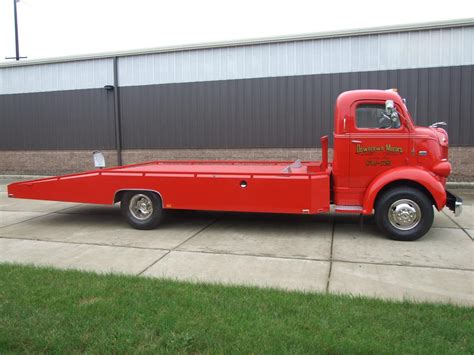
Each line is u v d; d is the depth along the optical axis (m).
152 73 14.34
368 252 5.93
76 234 7.23
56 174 16.05
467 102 11.49
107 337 3.36
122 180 7.48
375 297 4.26
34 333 3.44
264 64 13.09
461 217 8.10
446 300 4.20
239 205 7.00
